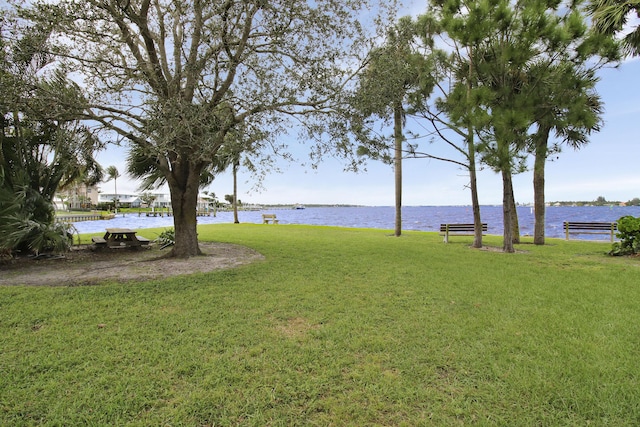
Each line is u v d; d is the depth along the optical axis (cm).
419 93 942
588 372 268
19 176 736
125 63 712
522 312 411
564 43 774
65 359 287
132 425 210
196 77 646
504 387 251
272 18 663
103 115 709
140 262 743
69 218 3011
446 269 670
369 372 271
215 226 1989
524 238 1466
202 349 309
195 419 217
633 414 219
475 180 1053
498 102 866
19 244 775
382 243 1120
